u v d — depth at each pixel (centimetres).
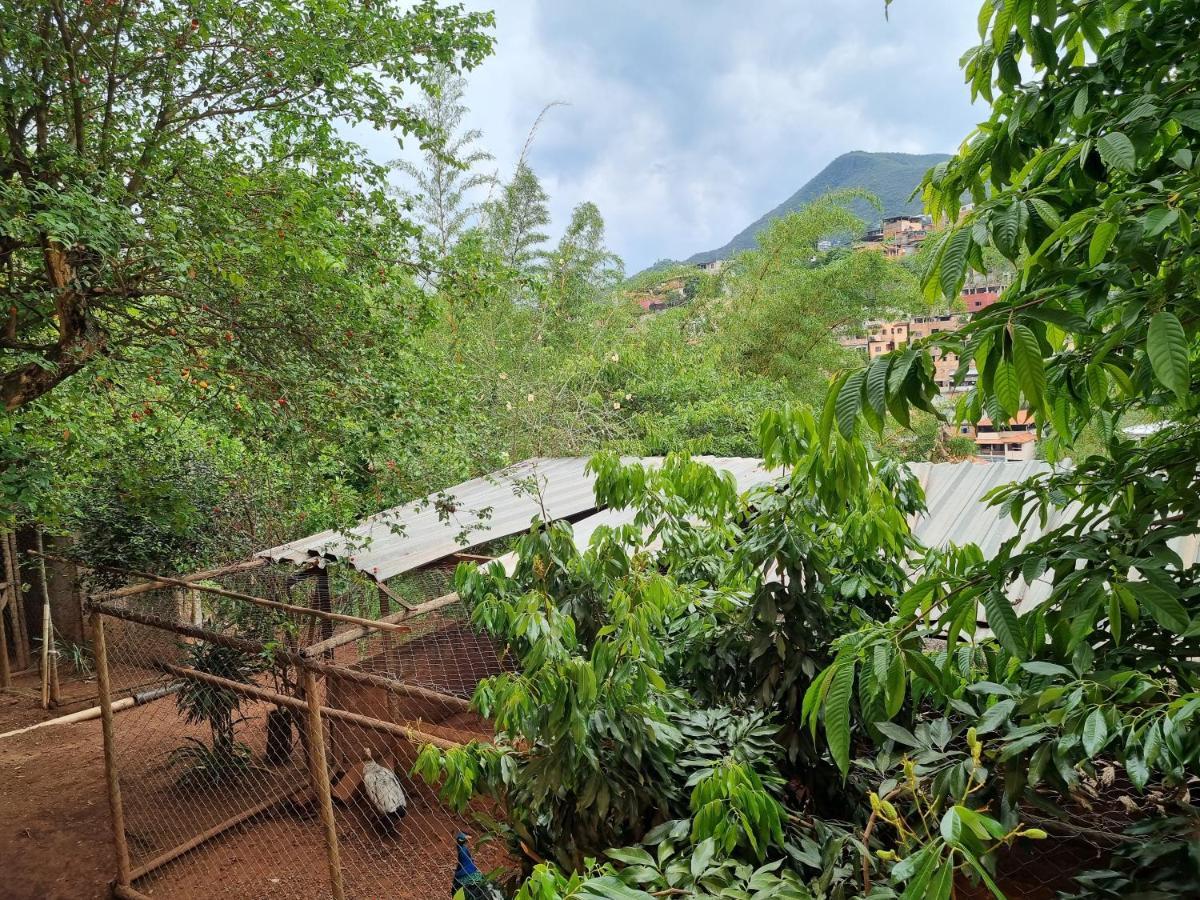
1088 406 159
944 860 96
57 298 386
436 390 447
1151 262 120
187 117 415
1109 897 134
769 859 176
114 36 386
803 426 191
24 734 639
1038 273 139
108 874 449
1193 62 139
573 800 207
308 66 406
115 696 622
